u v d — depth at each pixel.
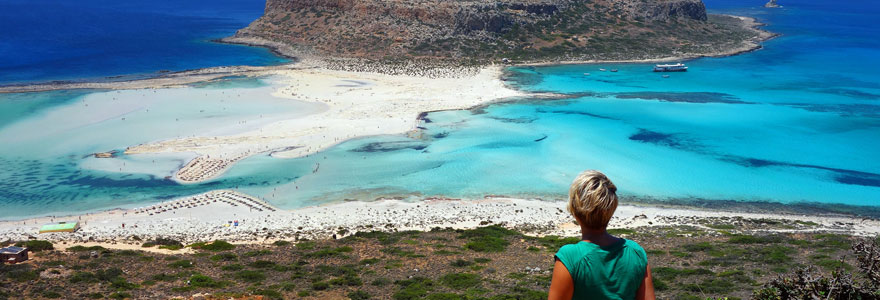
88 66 157.38
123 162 82.62
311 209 67.88
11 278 40.41
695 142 92.19
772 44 197.75
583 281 5.38
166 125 100.88
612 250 5.45
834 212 67.38
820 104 116.44
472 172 79.38
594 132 97.12
